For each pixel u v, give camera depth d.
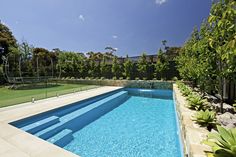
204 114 3.82
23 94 11.14
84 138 5.53
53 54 25.88
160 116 8.20
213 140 2.61
